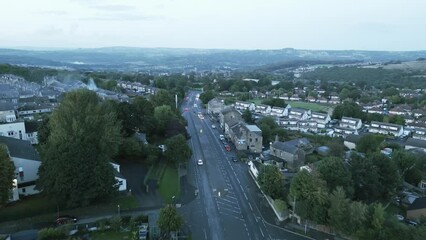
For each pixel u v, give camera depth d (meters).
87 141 68.75
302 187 69.62
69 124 72.19
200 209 74.12
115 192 70.19
